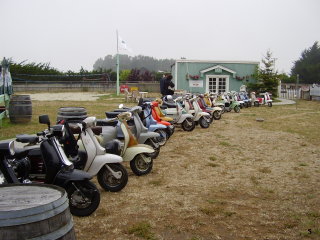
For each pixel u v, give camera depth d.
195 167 6.58
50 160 3.89
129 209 4.43
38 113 14.42
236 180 5.79
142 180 5.69
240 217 4.24
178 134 10.10
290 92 31.50
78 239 3.61
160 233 3.78
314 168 6.64
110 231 3.81
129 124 6.75
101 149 4.77
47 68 40.84
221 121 13.30
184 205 4.60
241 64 25.00
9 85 12.65
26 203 2.21
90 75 40.56
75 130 4.61
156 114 8.18
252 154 7.77
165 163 6.83
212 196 4.98
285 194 5.12
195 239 3.64
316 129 11.66
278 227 3.99
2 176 3.89
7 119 12.29
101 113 14.62
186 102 11.20
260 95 22.55
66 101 21.56
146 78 42.56
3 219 2.04
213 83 24.94
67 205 2.35
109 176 5.02
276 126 12.23
